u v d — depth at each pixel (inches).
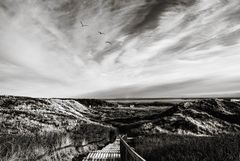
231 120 1977.1
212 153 265.7
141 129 1610.5
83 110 4252.0
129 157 266.8
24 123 1106.7
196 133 1604.3
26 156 298.0
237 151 263.6
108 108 5275.6
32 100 2539.4
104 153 504.7
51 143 381.4
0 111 1288.1
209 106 2272.4
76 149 497.4
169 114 2208.4
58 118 1525.6
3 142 289.3
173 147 335.0
